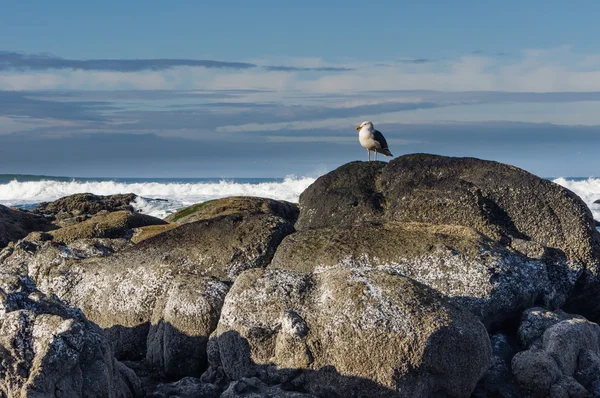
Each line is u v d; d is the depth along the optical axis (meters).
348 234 16.88
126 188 68.69
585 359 13.77
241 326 12.98
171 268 17.38
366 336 11.77
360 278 12.70
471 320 12.21
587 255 17.70
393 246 16.23
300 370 12.18
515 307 15.56
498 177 19.41
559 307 17.23
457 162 20.66
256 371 12.77
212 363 13.89
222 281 15.45
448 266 15.60
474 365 11.93
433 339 11.60
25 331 11.02
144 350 16.59
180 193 65.56
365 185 21.81
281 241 17.56
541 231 18.39
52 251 18.77
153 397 12.57
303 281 13.27
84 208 38.97
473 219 18.66
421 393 11.66
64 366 10.62
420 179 20.73
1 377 10.70
